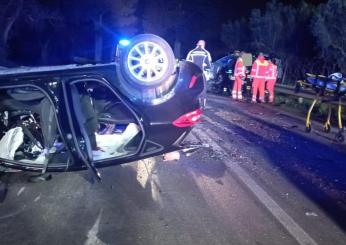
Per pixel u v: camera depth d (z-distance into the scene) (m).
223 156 7.29
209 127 9.77
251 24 21.72
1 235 4.34
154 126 5.27
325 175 6.50
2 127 5.57
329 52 16.05
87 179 5.94
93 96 5.83
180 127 5.36
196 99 5.50
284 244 4.22
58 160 5.38
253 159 7.20
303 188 5.87
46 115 5.33
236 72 15.31
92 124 5.48
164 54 5.02
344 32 15.23
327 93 9.41
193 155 7.25
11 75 5.24
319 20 15.78
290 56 19.91
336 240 4.34
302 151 7.90
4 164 5.46
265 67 14.72
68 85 5.21
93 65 5.47
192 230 4.48
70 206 5.05
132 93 5.17
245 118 11.27
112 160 5.41
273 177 6.29
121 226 4.55
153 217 4.77
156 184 5.82
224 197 5.40
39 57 33.50
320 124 10.88
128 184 5.79
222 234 4.40
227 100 15.20
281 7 20.92
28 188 5.58
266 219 4.78
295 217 4.86
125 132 5.67
